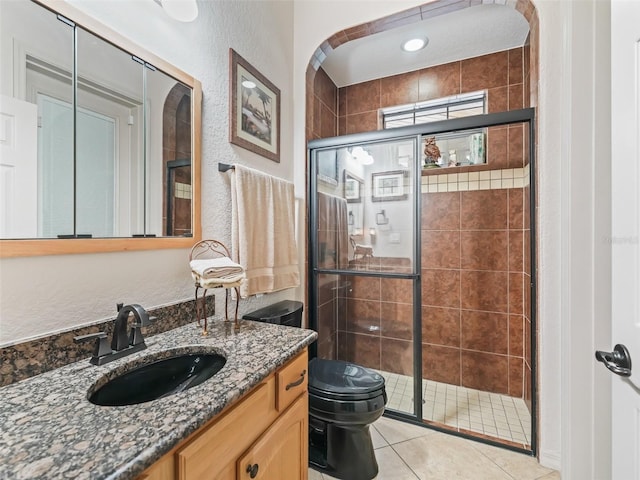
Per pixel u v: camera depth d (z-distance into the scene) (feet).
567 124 3.76
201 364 3.17
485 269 7.18
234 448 2.33
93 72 2.95
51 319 2.63
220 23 4.60
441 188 7.55
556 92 4.61
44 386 2.31
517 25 6.18
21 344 2.40
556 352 4.64
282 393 2.99
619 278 2.52
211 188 4.39
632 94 2.34
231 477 2.29
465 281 7.36
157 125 3.58
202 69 4.25
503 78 6.97
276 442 2.85
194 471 1.94
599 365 3.43
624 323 2.44
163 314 3.60
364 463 4.44
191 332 3.61
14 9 2.42
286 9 6.49
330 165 6.77
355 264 6.59
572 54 3.61
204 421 1.94
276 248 5.31
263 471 2.63
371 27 6.11
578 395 3.62
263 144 5.61
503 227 6.99
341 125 8.63
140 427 1.81
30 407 2.02
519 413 6.24
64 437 1.71
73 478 1.41
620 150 2.49
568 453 3.73
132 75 3.31
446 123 5.58
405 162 6.05
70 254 2.76
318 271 6.84
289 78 6.59
